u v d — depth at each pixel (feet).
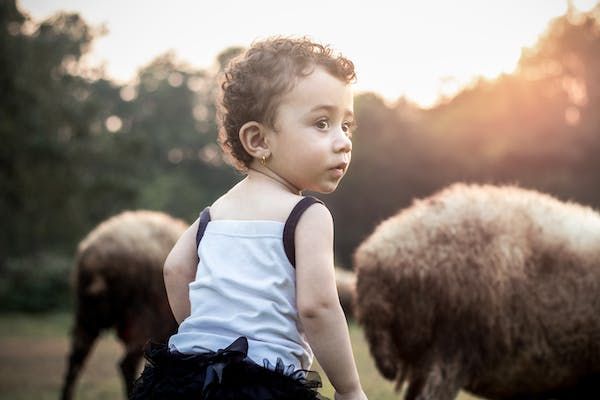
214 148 194.59
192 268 7.16
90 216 67.46
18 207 60.39
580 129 107.55
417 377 11.73
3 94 58.49
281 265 6.37
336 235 132.36
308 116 6.48
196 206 164.66
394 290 11.69
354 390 6.33
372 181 130.21
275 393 5.90
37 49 62.85
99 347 40.98
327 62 6.64
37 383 27.37
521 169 111.45
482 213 11.85
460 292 11.39
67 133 65.05
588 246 11.78
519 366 11.63
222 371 5.92
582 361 11.68
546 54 112.98
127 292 21.08
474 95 119.03
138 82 205.57
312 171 6.52
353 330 42.24
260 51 6.75
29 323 63.36
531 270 11.59
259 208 6.63
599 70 108.78
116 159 70.13
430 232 11.73
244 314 6.30
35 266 78.79
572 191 104.94
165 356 6.35
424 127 127.24
